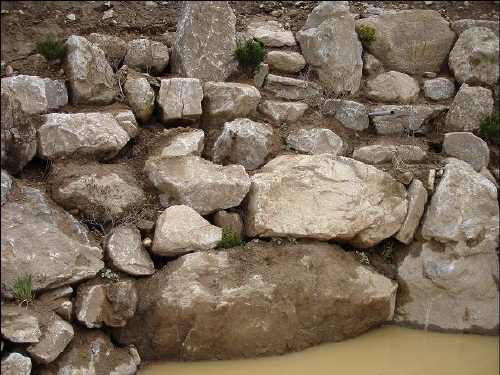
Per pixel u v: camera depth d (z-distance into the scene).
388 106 6.15
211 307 4.57
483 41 6.48
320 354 4.92
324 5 6.43
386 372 4.77
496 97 6.46
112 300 4.49
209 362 4.71
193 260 4.71
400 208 5.42
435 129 6.20
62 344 4.19
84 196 4.75
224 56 5.97
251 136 5.46
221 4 6.02
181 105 5.54
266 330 4.74
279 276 4.80
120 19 6.47
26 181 4.77
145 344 4.64
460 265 5.32
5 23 6.18
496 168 5.97
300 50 6.39
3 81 5.01
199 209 4.98
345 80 6.19
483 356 5.07
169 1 6.94
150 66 5.89
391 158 5.77
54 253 4.43
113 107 5.46
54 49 5.46
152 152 5.30
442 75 6.70
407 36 6.60
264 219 5.00
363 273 5.14
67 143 4.95
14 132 4.72
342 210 5.23
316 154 5.60
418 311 5.36
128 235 4.76
